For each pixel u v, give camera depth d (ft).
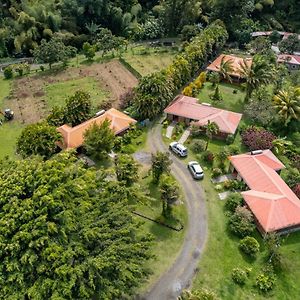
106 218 104.68
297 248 137.80
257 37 312.50
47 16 299.99
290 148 190.70
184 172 171.94
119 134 191.42
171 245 136.26
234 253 134.21
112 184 117.19
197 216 149.07
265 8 355.15
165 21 326.85
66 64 275.59
